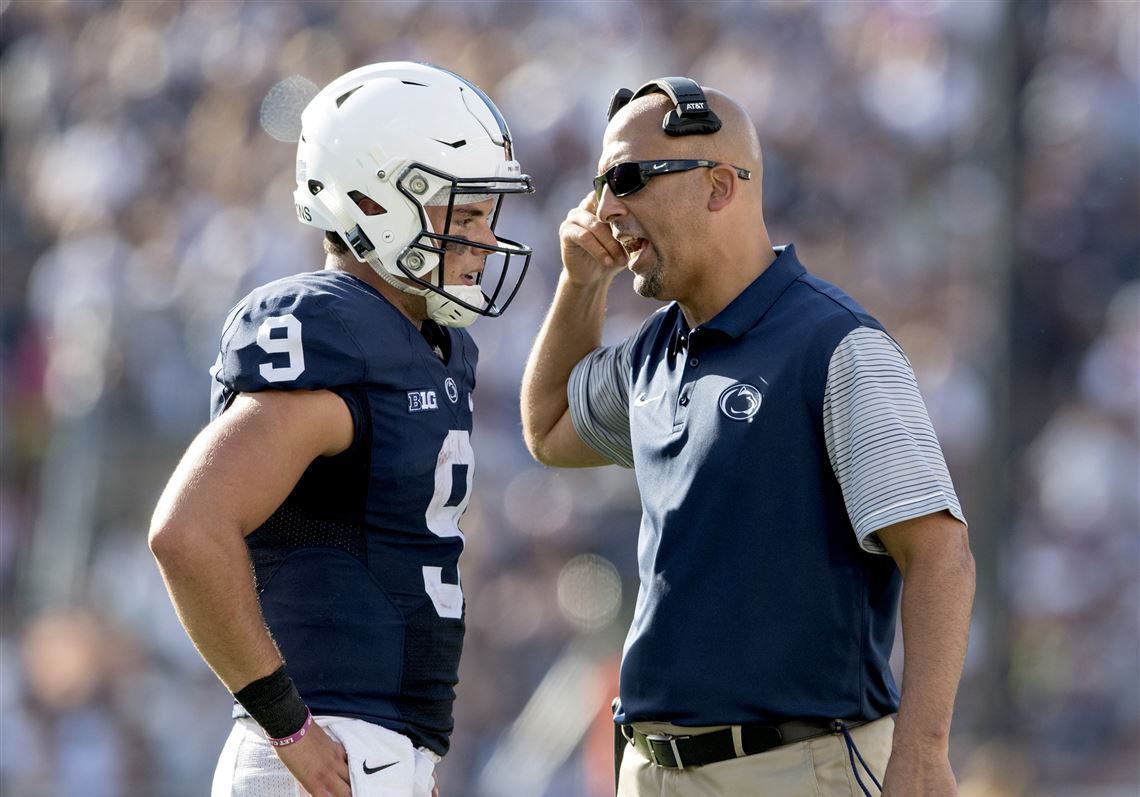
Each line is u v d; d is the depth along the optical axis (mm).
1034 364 34875
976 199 34094
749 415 11258
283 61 39188
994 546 27312
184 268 36250
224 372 10570
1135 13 37281
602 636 30031
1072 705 30828
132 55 40594
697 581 11391
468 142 11352
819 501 11211
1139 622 32062
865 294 34344
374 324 10875
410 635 10969
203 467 10102
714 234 11711
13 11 43344
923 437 10938
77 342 35531
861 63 36719
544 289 34438
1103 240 35781
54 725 30484
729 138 11719
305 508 10883
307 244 35906
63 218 38625
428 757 11266
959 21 35625
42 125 41094
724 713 11266
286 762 10367
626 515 30672
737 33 37469
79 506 33531
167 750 30234
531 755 28875
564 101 37156
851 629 11281
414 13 39531
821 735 11273
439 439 11109
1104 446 33562
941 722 10375
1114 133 36469
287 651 10773
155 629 31672
